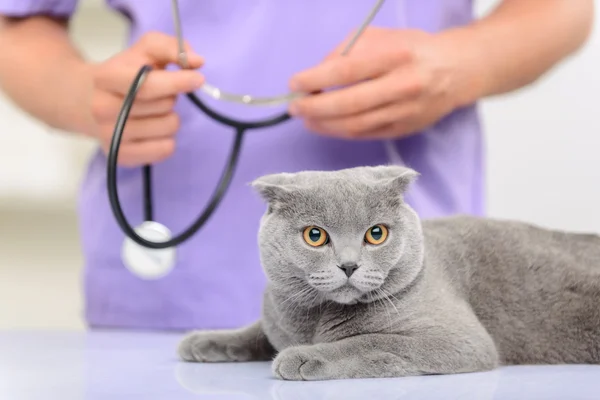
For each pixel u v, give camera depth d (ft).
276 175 2.96
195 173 4.64
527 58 4.52
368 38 4.11
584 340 3.18
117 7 4.98
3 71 4.71
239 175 4.60
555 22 4.61
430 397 2.26
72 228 7.47
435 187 4.70
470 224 3.42
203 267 4.55
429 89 4.11
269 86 4.66
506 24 4.56
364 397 2.27
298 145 4.63
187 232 3.70
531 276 3.24
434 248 3.21
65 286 7.42
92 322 4.75
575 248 3.44
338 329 2.93
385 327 2.89
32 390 2.45
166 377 2.71
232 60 4.65
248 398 2.28
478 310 3.21
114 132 3.32
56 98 4.47
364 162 4.64
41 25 4.88
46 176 7.41
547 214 7.09
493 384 2.50
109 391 2.42
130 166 4.26
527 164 7.06
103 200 4.67
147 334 4.28
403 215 2.86
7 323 7.32
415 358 2.74
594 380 2.59
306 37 4.66
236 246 4.56
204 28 4.72
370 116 4.03
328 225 2.73
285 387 2.48
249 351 3.20
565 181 7.04
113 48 7.44
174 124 3.99
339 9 4.65
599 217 7.04
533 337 3.22
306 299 2.92
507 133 7.02
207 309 4.56
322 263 2.74
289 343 3.06
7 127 7.32
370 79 4.08
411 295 2.92
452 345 2.79
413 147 4.64
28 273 7.40
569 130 6.98
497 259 3.27
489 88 4.46
